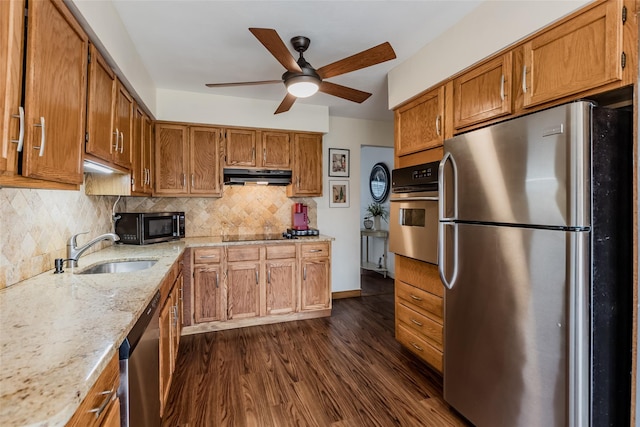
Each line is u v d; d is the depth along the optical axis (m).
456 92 2.17
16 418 0.59
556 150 1.31
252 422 1.91
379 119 4.61
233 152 3.62
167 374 1.96
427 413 1.99
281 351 2.83
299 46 2.32
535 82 1.65
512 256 1.51
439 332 2.32
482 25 1.92
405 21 2.10
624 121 1.32
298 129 3.82
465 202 1.78
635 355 1.29
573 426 1.28
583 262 1.25
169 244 3.08
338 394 2.19
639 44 1.26
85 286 1.49
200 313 3.25
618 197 1.30
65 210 2.02
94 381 0.75
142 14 1.99
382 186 6.07
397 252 2.74
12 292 1.39
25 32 1.03
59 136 1.25
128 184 2.44
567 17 1.48
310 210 4.34
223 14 2.01
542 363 1.38
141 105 2.76
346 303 4.27
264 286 3.47
